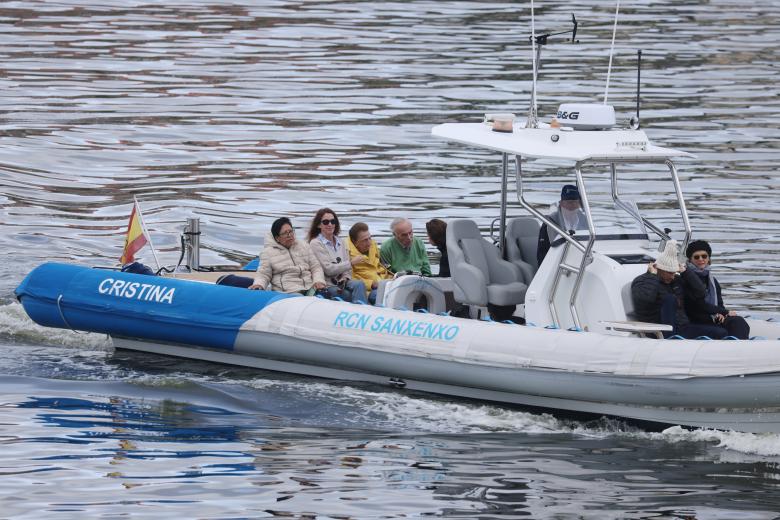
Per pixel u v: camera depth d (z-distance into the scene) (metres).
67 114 83.19
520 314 40.19
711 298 37.22
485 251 40.38
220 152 74.94
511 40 113.25
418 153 74.88
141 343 43.75
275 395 37.84
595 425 35.38
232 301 41.41
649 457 32.03
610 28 121.19
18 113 82.81
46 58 100.56
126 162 72.44
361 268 43.94
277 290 42.31
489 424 35.19
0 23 113.31
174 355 43.28
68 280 44.66
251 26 116.44
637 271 36.69
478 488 29.14
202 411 35.78
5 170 69.69
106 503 27.73
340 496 28.41
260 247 57.69
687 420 34.22
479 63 102.50
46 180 68.38
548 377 35.38
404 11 126.25
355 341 38.72
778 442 33.19
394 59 103.31
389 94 90.88
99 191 66.62
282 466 30.56
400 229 44.50
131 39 109.25
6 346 43.81
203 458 31.08
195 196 65.50
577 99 89.88
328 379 40.22
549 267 37.56
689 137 79.88
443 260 42.25
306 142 77.44
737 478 30.27
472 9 128.75
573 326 37.12
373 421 35.22
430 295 40.69
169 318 42.03
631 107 88.50
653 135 80.25
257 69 99.00
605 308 36.53
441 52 106.75
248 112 85.25
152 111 84.81
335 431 34.06
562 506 28.00
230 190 66.81
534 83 39.19
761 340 32.94
